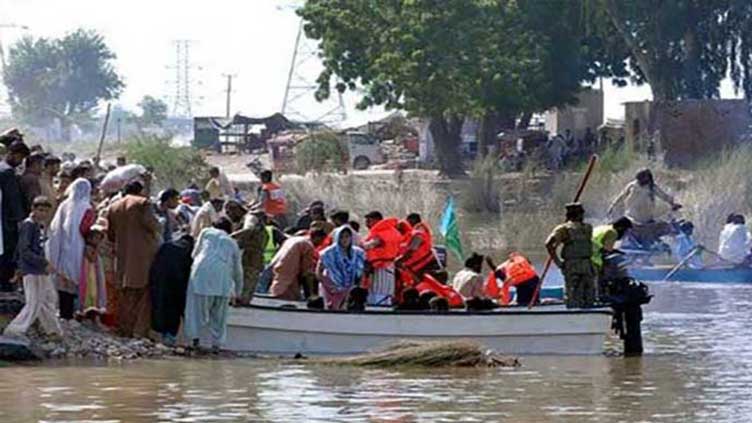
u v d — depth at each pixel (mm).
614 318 41938
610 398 33156
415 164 141875
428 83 130125
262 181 59969
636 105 123000
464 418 30250
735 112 119312
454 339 40562
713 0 133875
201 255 39531
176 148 95500
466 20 131250
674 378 36500
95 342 38969
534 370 37812
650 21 134250
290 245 42625
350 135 143875
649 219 67625
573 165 121438
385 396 33031
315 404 31812
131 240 39844
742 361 40156
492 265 45656
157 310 39812
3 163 40188
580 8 136875
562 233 42219
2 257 39938
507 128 144375
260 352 40375
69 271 39938
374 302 42844
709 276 64688
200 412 30641
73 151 112438
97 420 29594
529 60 132750
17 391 33094
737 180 80688
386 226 43188
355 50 136750
